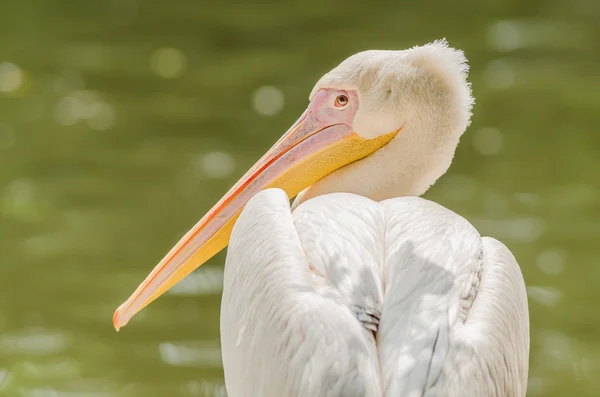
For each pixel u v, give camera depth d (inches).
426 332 201.3
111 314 541.3
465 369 197.3
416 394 192.1
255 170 277.6
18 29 1003.9
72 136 780.0
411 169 269.4
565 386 481.4
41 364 490.9
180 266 274.8
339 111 274.2
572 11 1020.5
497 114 811.4
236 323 223.9
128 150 754.8
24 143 767.1
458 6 1040.2
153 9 1059.9
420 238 223.0
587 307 551.8
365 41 944.9
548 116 805.2
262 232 223.3
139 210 660.7
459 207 666.2
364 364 195.9
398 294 209.5
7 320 533.6
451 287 211.3
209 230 275.4
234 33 985.5
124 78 890.7
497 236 629.3
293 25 999.6
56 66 915.4
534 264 597.0
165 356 500.1
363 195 272.4
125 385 474.6
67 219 652.7
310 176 276.8
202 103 835.4
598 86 856.3
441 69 263.4
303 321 202.7
